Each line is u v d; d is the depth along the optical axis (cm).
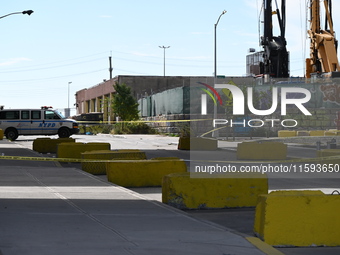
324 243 962
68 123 4778
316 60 6581
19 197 1370
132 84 8719
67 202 1300
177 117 6284
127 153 2183
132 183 1759
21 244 845
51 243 858
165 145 4212
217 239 927
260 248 877
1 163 2378
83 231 959
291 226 955
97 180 1783
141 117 8331
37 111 4756
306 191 1060
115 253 802
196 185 1344
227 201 1358
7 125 4691
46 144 3253
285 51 6519
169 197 1338
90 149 2612
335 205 966
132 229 991
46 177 1855
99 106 10062
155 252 818
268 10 6506
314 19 6588
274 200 954
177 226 1030
